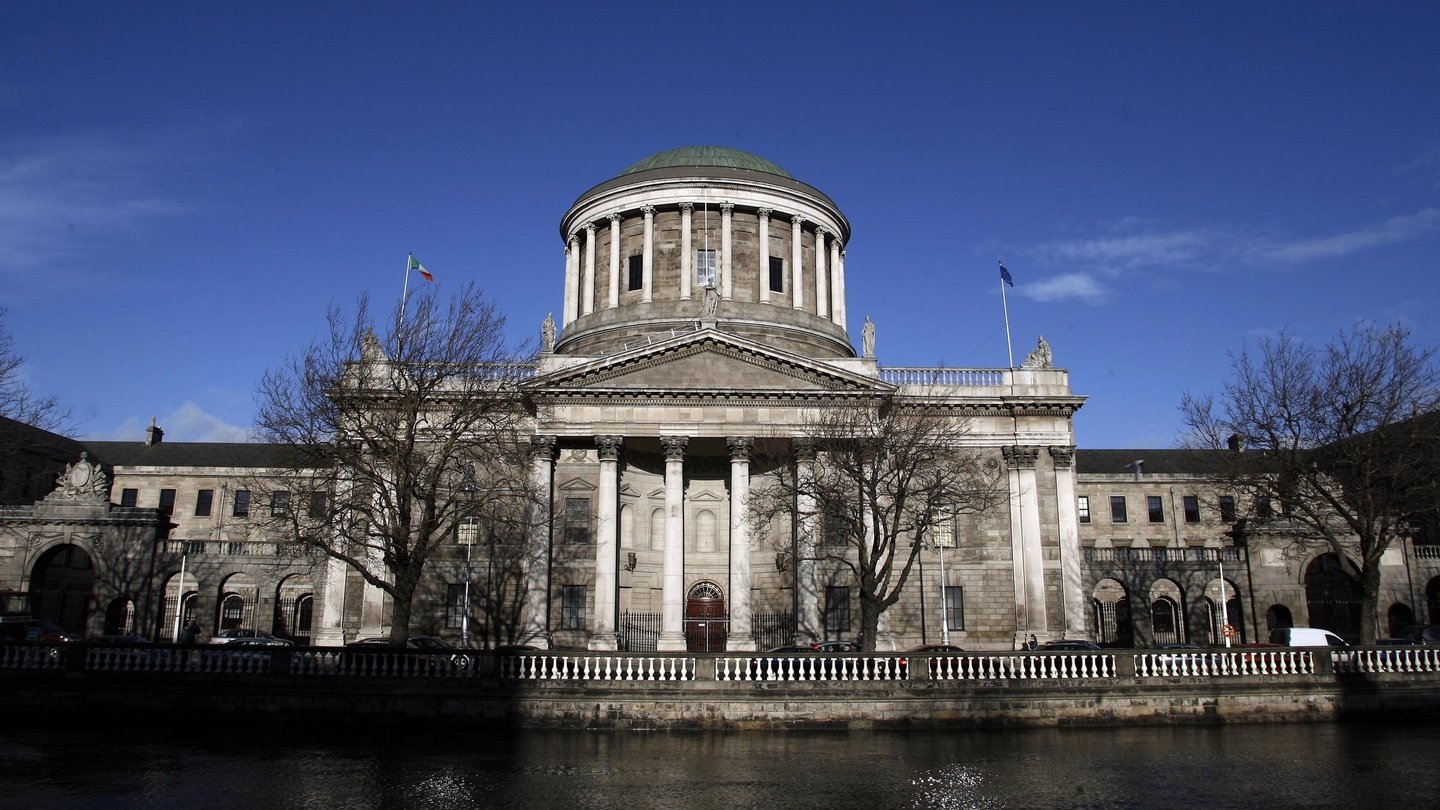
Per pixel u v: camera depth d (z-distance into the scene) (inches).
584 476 2126.0
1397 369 1646.2
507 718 1275.8
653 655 1317.7
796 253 2568.9
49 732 1202.6
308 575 2416.3
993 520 2127.2
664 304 2437.3
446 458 1515.7
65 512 2397.9
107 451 3228.3
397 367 1537.9
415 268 1983.3
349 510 1555.1
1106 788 899.4
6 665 1316.4
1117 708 1332.4
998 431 2156.7
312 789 868.0
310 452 1477.6
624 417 2031.3
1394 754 1093.1
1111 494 3171.8
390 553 1446.9
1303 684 1385.3
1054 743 1175.0
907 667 1323.8
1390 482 1663.4
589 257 2615.7
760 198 2554.1
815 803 831.1
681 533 1996.8
